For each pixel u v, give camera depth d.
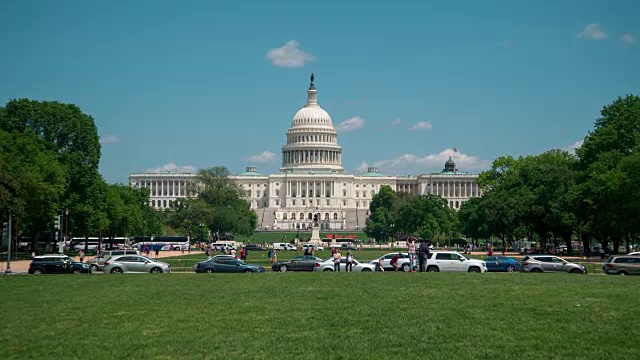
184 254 176.88
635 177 115.69
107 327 45.97
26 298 58.72
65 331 44.97
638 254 84.44
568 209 148.12
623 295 55.78
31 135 138.62
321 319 47.84
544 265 86.56
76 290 63.91
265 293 60.75
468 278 71.38
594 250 165.50
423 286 64.12
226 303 55.09
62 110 148.38
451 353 38.41
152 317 49.19
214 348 40.16
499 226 173.50
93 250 182.75
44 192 124.38
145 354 39.09
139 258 90.00
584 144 149.50
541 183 169.38
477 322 45.97
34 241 144.00
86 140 150.12
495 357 37.50
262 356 38.34
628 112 138.50
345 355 38.34
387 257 92.50
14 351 40.34
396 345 40.31
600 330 43.00
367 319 47.56
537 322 45.66
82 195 148.00
